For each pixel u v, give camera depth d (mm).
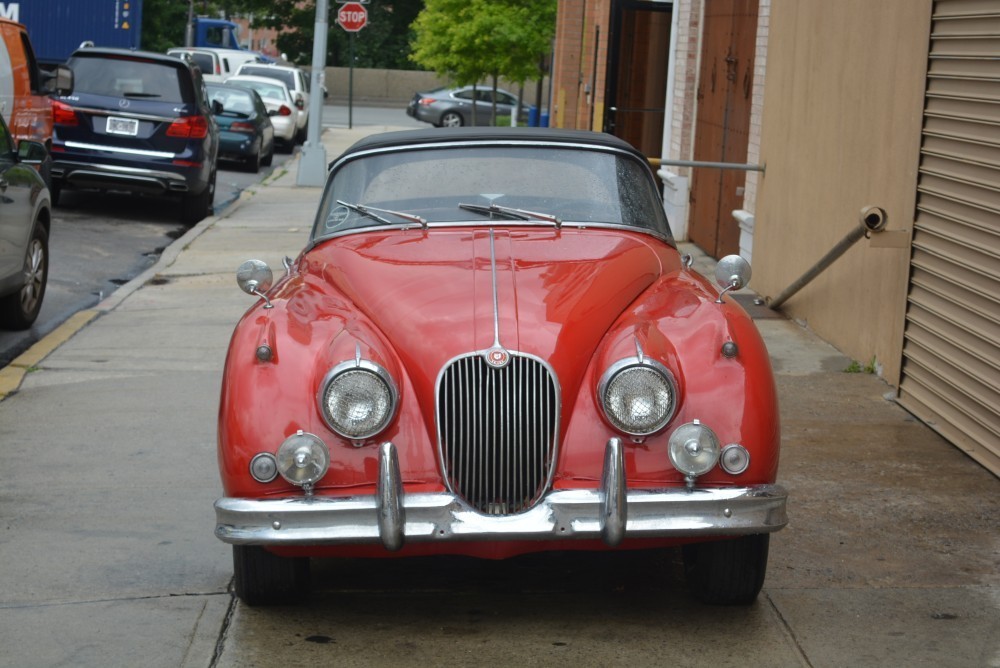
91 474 6281
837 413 7227
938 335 6910
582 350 4359
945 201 6918
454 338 4309
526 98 52938
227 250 13891
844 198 8664
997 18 6371
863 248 8344
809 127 9492
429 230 5414
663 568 5117
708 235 13422
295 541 4109
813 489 5957
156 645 4383
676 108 14766
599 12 18797
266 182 22391
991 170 6352
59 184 16375
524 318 4395
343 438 4203
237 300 11008
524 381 4234
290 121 29891
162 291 11453
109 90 16047
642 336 4340
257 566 4523
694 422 4141
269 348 4348
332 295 4871
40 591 4848
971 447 6480
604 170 5719
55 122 15906
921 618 4574
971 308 6516
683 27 14367
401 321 4473
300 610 4695
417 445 4227
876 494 5891
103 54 16219
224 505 4172
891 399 7496
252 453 4168
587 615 4633
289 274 5543
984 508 5715
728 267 4902
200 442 6855
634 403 4176
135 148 15969
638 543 4316
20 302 9570
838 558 5137
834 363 8414
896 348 7672
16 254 9141
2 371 8328
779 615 4602
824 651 4305
